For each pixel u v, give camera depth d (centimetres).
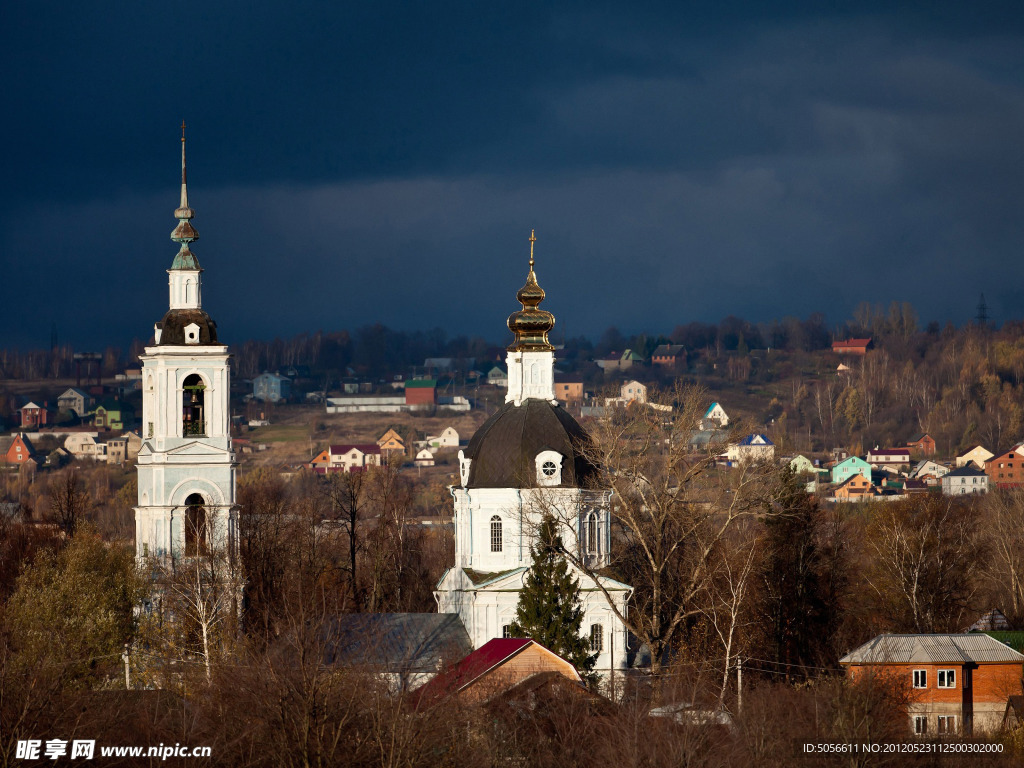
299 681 12744
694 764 13288
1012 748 15012
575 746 13862
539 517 18100
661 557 16775
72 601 17162
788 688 16750
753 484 17438
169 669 15825
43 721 13212
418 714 13050
